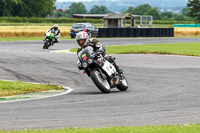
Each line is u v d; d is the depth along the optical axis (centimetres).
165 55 7744
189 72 5247
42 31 16375
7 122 2328
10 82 4250
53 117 2486
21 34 15938
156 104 2989
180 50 8881
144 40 13938
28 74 5066
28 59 6788
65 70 5450
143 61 6600
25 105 2948
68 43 11925
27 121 2362
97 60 3541
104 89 3569
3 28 15612
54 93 3744
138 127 2094
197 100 3181
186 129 2038
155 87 4022
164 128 2056
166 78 4706
